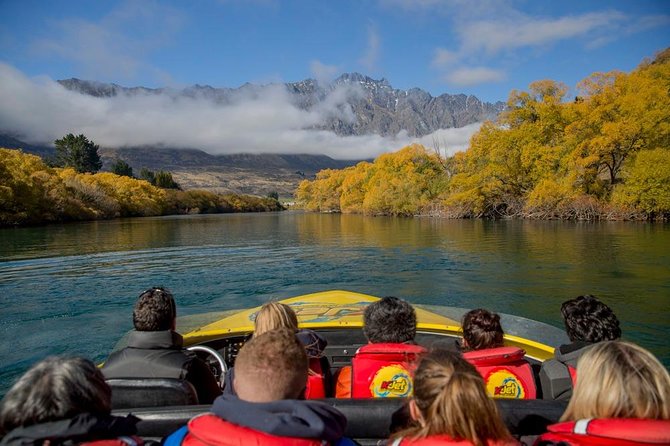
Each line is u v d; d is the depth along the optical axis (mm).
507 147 54938
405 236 32031
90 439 1905
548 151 51625
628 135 44094
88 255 23203
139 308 3197
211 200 116375
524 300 12633
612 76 51094
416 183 67938
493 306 12133
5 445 1827
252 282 15891
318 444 1850
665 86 48594
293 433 1808
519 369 3133
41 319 11227
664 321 10109
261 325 3371
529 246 23984
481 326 3271
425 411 1910
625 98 46531
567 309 3168
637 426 1824
